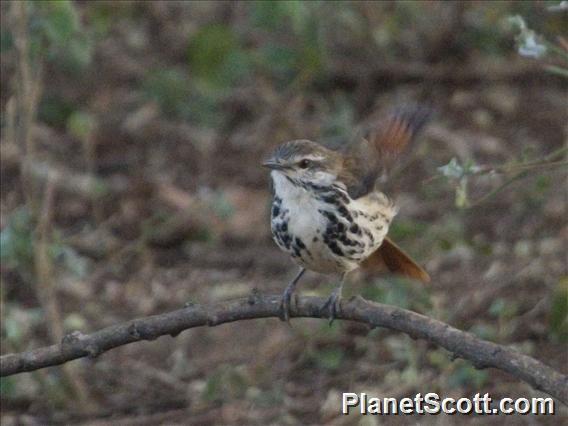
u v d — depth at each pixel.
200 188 15.12
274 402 11.35
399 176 14.49
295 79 16.31
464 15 16.92
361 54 16.97
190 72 16.58
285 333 12.30
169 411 11.48
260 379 11.73
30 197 11.73
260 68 16.42
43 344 12.28
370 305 8.57
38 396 11.76
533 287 12.60
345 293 11.85
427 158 15.11
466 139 15.55
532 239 13.61
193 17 17.67
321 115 16.28
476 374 11.11
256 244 14.30
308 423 11.06
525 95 16.56
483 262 13.14
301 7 13.46
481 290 12.33
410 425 10.76
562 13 14.95
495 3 16.19
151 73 16.78
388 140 9.21
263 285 13.42
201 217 14.51
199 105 16.52
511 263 13.05
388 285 11.76
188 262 14.07
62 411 11.60
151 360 12.38
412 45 17.09
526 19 14.73
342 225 8.86
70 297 13.38
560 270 12.72
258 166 15.62
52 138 16.08
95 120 16.45
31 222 11.62
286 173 8.87
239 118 16.53
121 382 12.00
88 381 12.02
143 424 11.24
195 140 16.16
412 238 12.70
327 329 11.85
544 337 11.91
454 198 14.23
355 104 16.48
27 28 11.80
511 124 16.00
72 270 12.21
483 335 11.61
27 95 11.76
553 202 14.02
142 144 16.14
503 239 13.70
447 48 17.00
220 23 17.05
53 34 11.58
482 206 14.20
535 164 9.70
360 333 12.30
